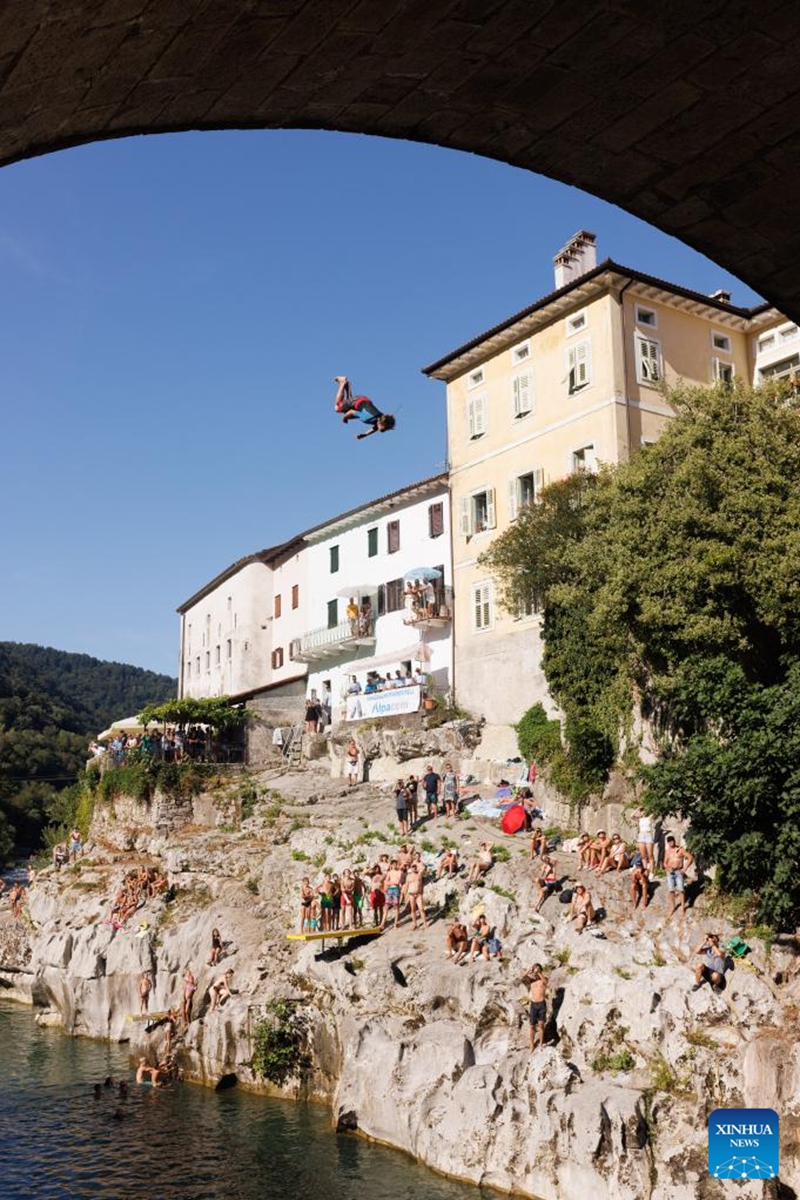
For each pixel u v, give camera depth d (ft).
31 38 16.62
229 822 155.02
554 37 20.08
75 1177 76.89
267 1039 97.86
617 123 22.65
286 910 120.98
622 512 97.35
